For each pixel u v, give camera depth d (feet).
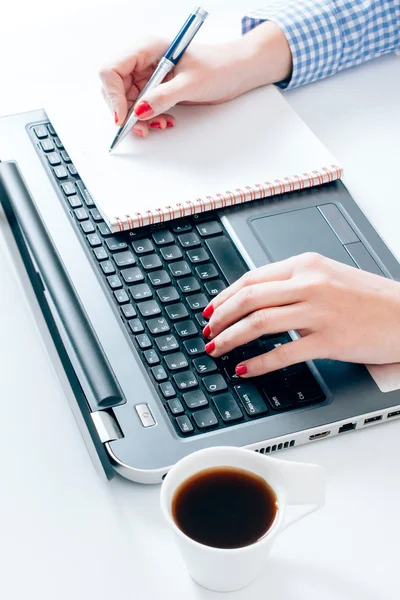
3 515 1.86
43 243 2.47
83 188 2.67
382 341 2.12
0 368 2.19
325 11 3.20
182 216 2.56
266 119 2.94
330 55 3.18
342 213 2.62
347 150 2.92
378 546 1.82
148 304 2.30
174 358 2.15
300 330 2.19
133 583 1.74
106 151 2.77
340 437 2.06
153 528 1.85
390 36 3.31
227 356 2.17
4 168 2.72
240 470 1.72
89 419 2.02
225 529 1.64
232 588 1.71
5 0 3.61
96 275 2.38
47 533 1.83
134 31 3.43
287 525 1.72
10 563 1.77
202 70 2.91
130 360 2.14
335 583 1.74
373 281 2.24
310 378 2.12
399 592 1.73
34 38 3.39
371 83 3.24
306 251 2.48
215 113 2.96
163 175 2.67
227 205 2.61
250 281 2.25
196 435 1.98
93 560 1.78
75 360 2.15
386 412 2.06
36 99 3.08
